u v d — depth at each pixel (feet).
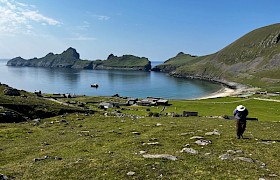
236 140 97.76
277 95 626.23
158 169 65.26
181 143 96.22
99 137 123.95
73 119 209.46
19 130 154.61
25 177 67.10
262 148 84.07
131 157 76.89
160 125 155.63
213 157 74.59
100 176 63.82
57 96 594.65
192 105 471.21
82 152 94.89
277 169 64.75
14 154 98.37
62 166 73.36
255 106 424.46
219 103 492.54
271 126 146.61
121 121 191.72
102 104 469.98
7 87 343.87
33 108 241.55
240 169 64.08
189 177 60.13
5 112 206.59
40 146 111.86
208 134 112.27
